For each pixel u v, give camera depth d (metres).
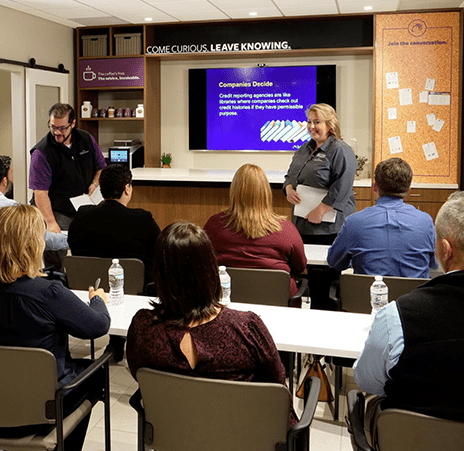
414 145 6.59
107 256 3.14
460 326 1.30
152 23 7.27
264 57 7.43
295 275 3.10
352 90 7.20
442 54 6.42
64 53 7.47
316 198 3.95
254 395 1.45
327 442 2.60
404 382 1.36
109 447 2.09
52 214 4.21
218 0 6.05
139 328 1.54
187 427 1.53
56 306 1.84
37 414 1.79
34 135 6.86
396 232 2.64
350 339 2.02
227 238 2.83
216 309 1.53
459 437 1.31
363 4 6.21
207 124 7.66
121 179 3.14
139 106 7.44
